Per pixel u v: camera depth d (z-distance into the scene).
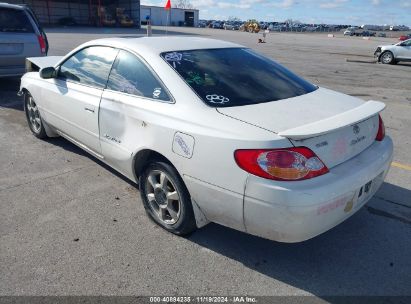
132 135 3.24
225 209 2.61
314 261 2.88
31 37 7.74
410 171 4.55
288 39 42.06
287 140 2.36
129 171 3.48
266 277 2.70
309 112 2.80
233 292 2.55
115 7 53.28
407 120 6.99
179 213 3.01
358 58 20.72
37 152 4.91
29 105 5.31
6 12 7.45
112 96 3.49
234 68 3.33
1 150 4.95
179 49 3.37
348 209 2.61
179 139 2.77
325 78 12.37
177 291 2.55
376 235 3.22
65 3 50.25
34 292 2.50
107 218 3.41
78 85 4.04
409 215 3.54
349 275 2.74
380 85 11.31
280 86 3.27
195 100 2.83
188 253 2.94
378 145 3.03
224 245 3.05
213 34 40.94
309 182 2.37
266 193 2.34
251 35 46.50
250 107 2.80
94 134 3.81
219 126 2.57
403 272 2.78
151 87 3.15
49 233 3.16
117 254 2.91
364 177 2.62
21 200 3.68
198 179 2.68
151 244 3.04
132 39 3.71
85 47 4.11
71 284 2.58
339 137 2.58
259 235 2.56
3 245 2.98
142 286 2.58
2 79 9.57
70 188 3.95
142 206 3.62
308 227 2.39
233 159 2.45
